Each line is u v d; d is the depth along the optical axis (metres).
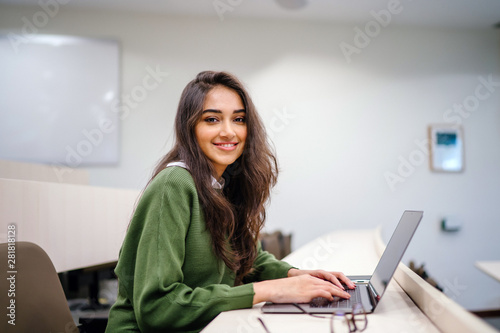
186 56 4.50
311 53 4.64
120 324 1.00
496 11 4.40
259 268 1.29
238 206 1.18
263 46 4.60
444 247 4.55
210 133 1.05
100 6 4.33
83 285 3.38
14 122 4.22
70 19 4.38
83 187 1.86
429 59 4.73
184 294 0.89
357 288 1.06
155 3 4.26
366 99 4.64
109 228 2.13
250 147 1.14
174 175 0.99
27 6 4.32
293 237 4.45
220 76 1.09
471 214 4.59
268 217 4.44
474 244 4.57
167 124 4.40
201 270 1.01
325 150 4.55
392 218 4.54
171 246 0.93
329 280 1.08
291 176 4.51
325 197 4.51
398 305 0.89
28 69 4.28
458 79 4.74
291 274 1.21
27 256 0.85
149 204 0.97
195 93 1.07
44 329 0.83
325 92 4.61
